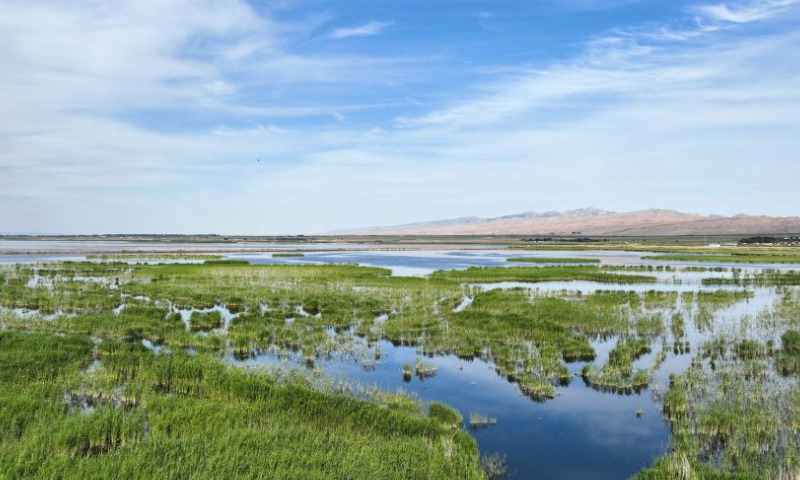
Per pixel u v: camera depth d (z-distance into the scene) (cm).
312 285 4447
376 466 1134
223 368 1811
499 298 3600
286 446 1224
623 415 1608
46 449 1180
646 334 2742
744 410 1560
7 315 2900
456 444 1286
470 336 2511
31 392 1570
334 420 1414
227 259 8262
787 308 3478
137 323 2677
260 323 2739
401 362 2181
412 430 1370
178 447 1179
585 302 3572
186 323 2864
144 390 1598
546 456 1323
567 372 1964
